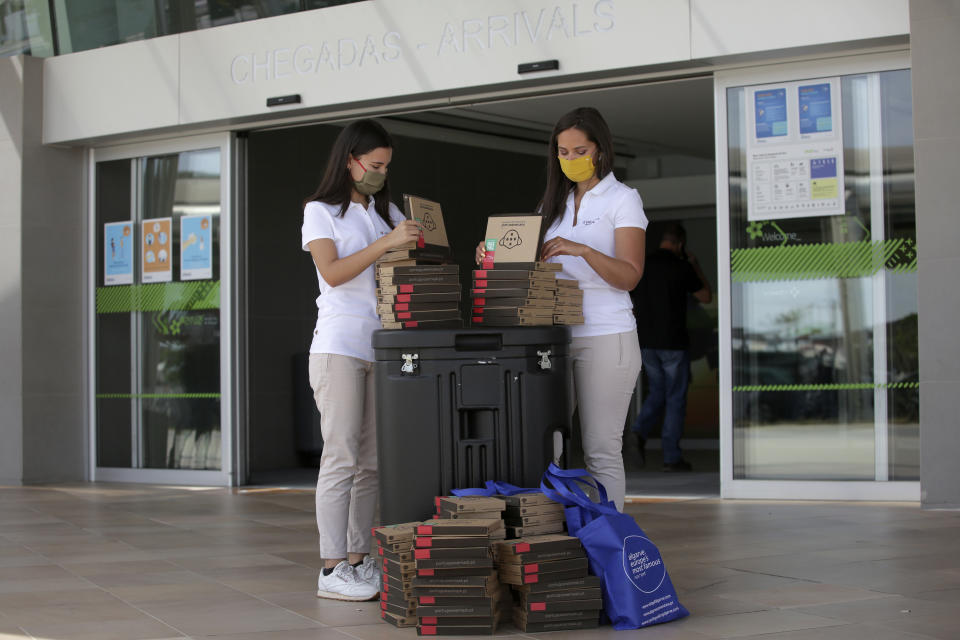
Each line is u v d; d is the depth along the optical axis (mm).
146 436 8164
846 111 6246
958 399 5703
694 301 11414
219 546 5062
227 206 7824
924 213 5773
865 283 6219
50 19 8156
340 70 7105
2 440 8117
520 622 3307
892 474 6156
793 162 6344
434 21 6816
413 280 3586
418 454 3541
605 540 3307
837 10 5938
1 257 8148
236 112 7453
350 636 3256
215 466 7859
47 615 3588
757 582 3953
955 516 5520
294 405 9336
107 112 7949
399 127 9273
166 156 8117
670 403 8539
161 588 4039
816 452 6301
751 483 6395
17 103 8109
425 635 3240
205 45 7559
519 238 3668
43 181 8203
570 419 3695
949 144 5730
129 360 8250
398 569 3355
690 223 11422
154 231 8148
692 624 3312
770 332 6398
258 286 9047
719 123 6445
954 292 5719
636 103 8445
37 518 6133
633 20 6316
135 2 7852
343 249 3826
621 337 3863
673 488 7109
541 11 6523
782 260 6367
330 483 3820
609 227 3850
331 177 3854
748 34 6090
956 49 5719
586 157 3811
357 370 3818
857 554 4496
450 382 3549
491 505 3357
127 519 6062
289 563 4578
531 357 3574
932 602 3574
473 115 8867
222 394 7816
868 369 6211
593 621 3291
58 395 8250
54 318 8250
